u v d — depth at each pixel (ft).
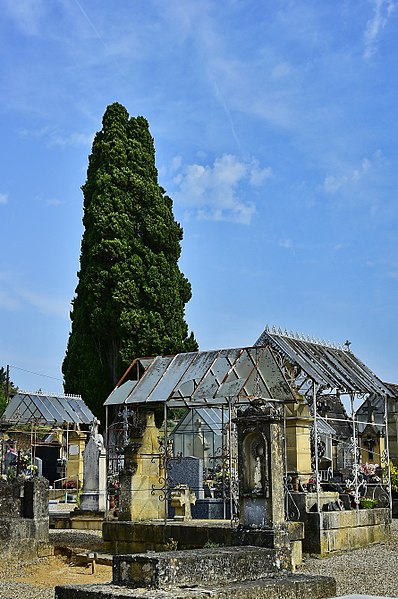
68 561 53.88
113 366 132.16
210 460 98.58
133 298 130.11
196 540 54.29
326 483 67.62
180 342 132.87
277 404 63.36
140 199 138.31
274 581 29.84
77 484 120.47
